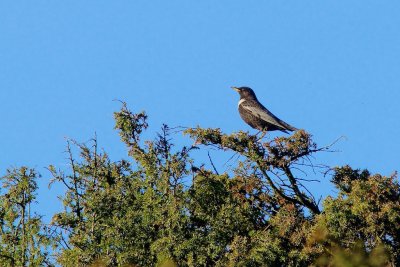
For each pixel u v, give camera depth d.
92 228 22.78
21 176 23.36
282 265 20.92
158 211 22.47
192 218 22.75
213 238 22.16
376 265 16.95
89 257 22.09
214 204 22.95
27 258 22.94
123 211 23.03
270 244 20.92
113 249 22.31
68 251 22.38
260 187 23.09
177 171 22.83
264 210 23.03
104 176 23.58
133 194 23.28
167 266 17.98
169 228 22.12
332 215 21.09
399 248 21.12
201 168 23.23
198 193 22.89
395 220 21.14
